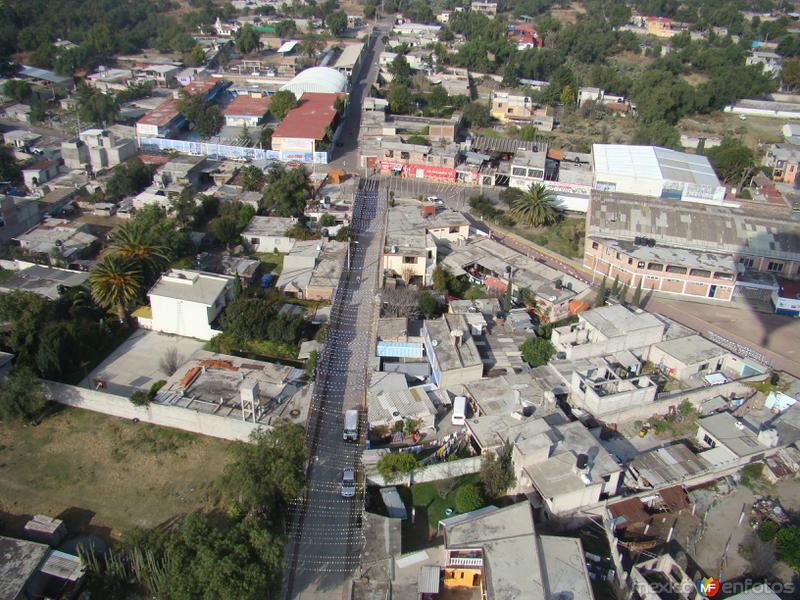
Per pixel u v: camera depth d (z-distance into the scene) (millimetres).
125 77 189500
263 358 82812
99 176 129750
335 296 94250
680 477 63656
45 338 75125
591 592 49531
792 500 64250
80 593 52312
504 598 48031
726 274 98562
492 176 139125
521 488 61750
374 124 158500
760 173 149500
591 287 96750
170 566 50438
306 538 58750
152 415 71938
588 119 183000
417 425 70438
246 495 57000
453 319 84812
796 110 187375
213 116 154875
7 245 102812
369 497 63188
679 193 128375
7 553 54094
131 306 89812
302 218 116562
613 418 71938
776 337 91375
